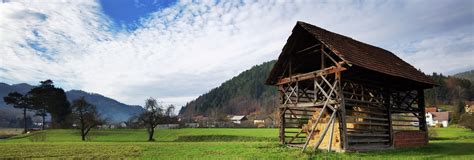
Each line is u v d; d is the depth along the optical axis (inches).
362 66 1027.9
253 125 4911.4
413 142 1250.6
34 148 1567.4
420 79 1256.2
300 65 1259.8
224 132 3523.6
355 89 1173.1
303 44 1189.7
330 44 1049.5
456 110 5600.4
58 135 3656.5
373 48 1310.3
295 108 1255.5
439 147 1235.2
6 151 1379.2
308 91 1428.4
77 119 3356.3
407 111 1288.1
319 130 1172.5
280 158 861.8
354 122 1155.3
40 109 5570.9
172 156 1051.9
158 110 3363.7
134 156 1110.4
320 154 937.5
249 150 1083.9
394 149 1131.3
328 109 1155.9
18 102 5428.2
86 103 3494.1
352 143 1100.5
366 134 1092.5
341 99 1015.6
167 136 3543.3
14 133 5339.6
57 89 5644.7
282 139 1221.7
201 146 1515.7
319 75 1088.8
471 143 1508.4
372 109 1193.4
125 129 4281.5
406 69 1275.8
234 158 881.5
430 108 6402.6
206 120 6624.0
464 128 3818.9
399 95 1310.3
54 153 1280.8
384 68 1122.0
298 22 1110.4
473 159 868.6
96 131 4025.6
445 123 5482.3
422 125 1325.0
